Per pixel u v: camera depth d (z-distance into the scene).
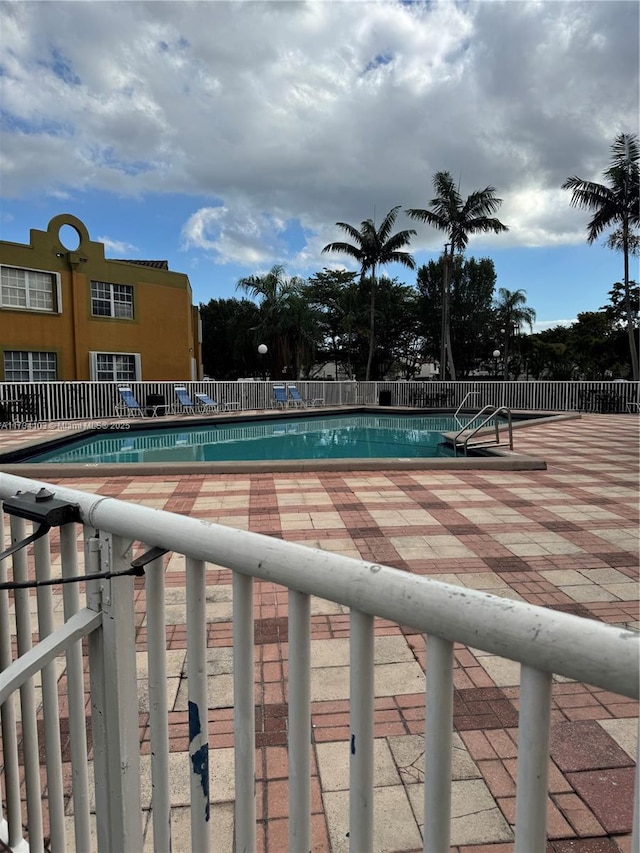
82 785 1.15
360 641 0.73
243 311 30.05
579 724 2.14
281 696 2.32
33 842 1.31
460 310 38.44
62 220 18.67
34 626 2.78
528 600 3.30
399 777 1.85
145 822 1.64
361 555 4.11
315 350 30.28
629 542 4.40
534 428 13.53
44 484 1.21
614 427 13.71
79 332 19.17
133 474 7.19
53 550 3.82
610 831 1.64
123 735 1.03
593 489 6.40
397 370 43.66
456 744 2.03
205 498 5.96
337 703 2.28
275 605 3.17
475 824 1.66
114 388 17.06
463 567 3.85
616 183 22.23
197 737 0.93
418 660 2.61
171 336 21.97
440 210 26.16
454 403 22.47
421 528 4.80
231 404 20.33
